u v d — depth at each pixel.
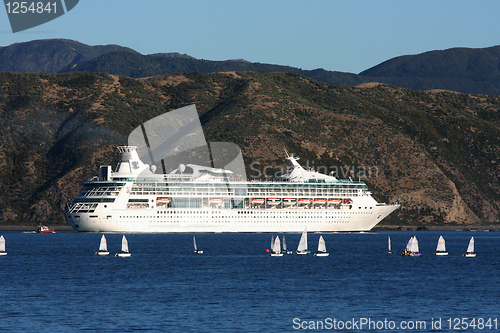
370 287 139.25
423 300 125.31
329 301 123.19
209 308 115.69
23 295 127.38
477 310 116.88
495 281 149.62
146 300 122.62
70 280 146.75
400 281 148.38
